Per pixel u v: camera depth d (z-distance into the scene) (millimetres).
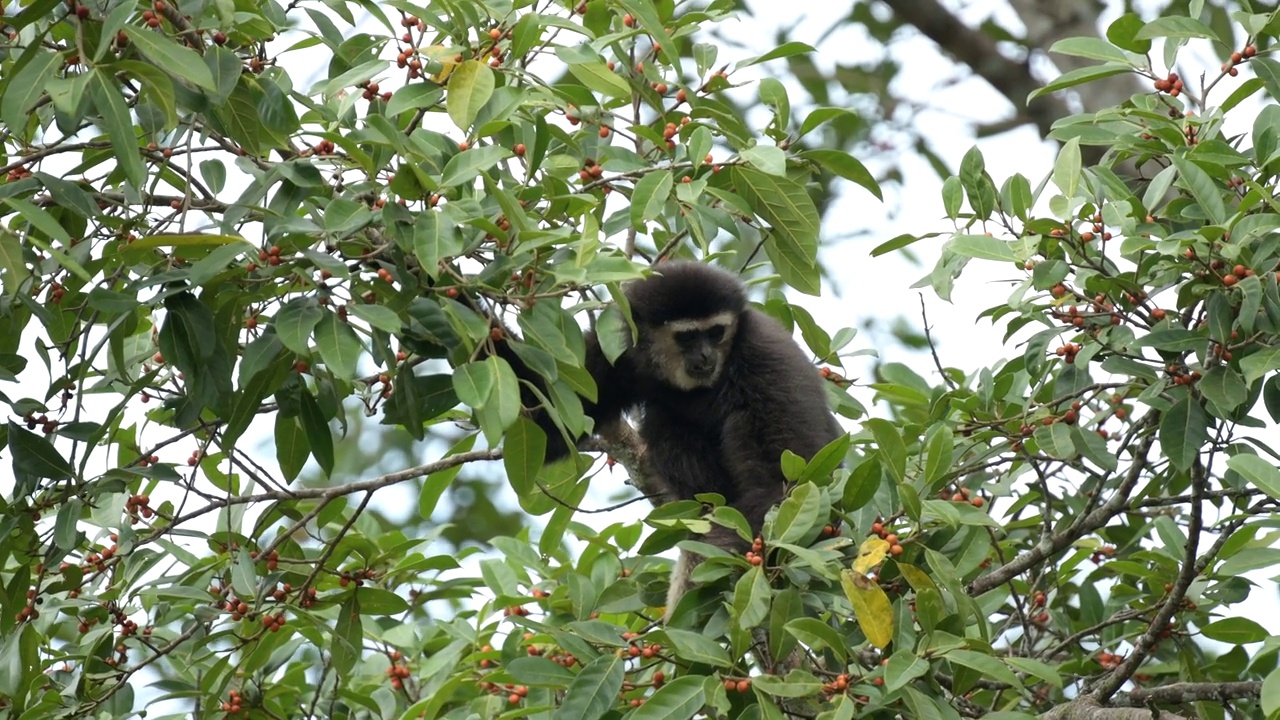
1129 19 11008
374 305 8109
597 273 8141
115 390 10781
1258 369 9031
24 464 8930
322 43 10523
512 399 7750
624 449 14242
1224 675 11758
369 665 13070
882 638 8328
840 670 9922
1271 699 7348
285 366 9078
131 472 9266
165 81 7895
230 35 9586
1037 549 11383
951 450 9844
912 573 8898
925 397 12711
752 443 13531
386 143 8469
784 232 10547
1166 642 12469
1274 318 9422
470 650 12961
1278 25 10289
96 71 7719
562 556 13883
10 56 8695
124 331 8781
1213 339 9586
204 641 10289
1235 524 10750
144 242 8039
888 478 9938
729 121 11594
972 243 10125
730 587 9570
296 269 8289
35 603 9523
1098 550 12617
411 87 9234
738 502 13602
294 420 9945
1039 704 11812
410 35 10164
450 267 8562
